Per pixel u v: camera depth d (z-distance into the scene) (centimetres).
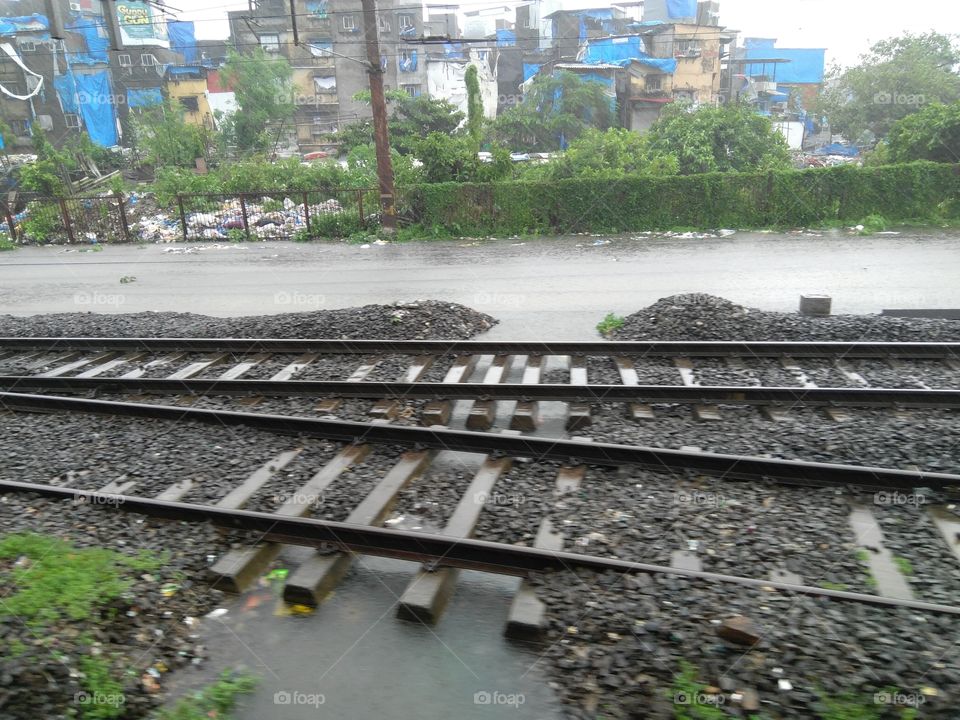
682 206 2238
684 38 5066
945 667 319
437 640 377
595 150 2431
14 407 752
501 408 724
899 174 2133
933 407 637
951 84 4103
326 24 5634
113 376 872
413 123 4362
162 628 386
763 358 801
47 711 321
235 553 445
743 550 429
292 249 2172
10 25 4825
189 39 5703
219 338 979
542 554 407
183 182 2867
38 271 1936
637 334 934
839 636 341
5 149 4438
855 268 1455
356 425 613
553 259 1747
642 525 461
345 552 446
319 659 366
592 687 329
